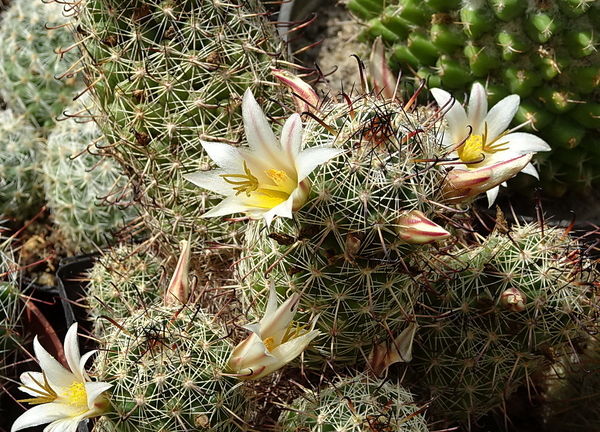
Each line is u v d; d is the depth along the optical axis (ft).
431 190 0.88
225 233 1.05
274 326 0.89
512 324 0.96
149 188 1.04
